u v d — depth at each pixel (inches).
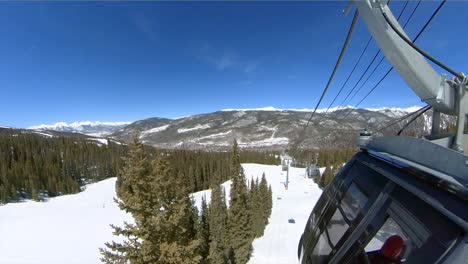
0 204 2822.3
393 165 70.9
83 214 2285.9
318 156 3663.9
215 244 1001.5
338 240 85.2
